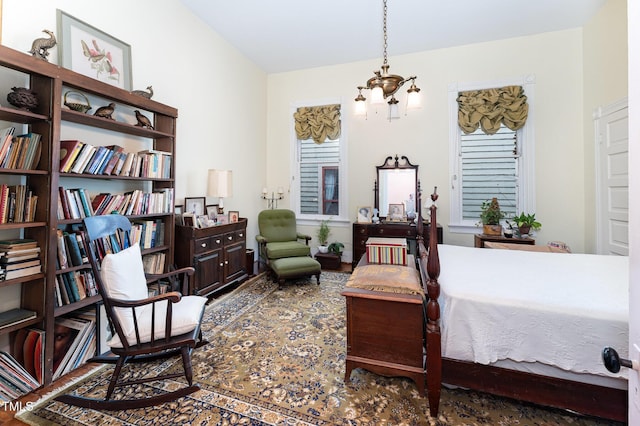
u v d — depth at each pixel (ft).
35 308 5.92
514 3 10.70
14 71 6.17
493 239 12.29
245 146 14.93
